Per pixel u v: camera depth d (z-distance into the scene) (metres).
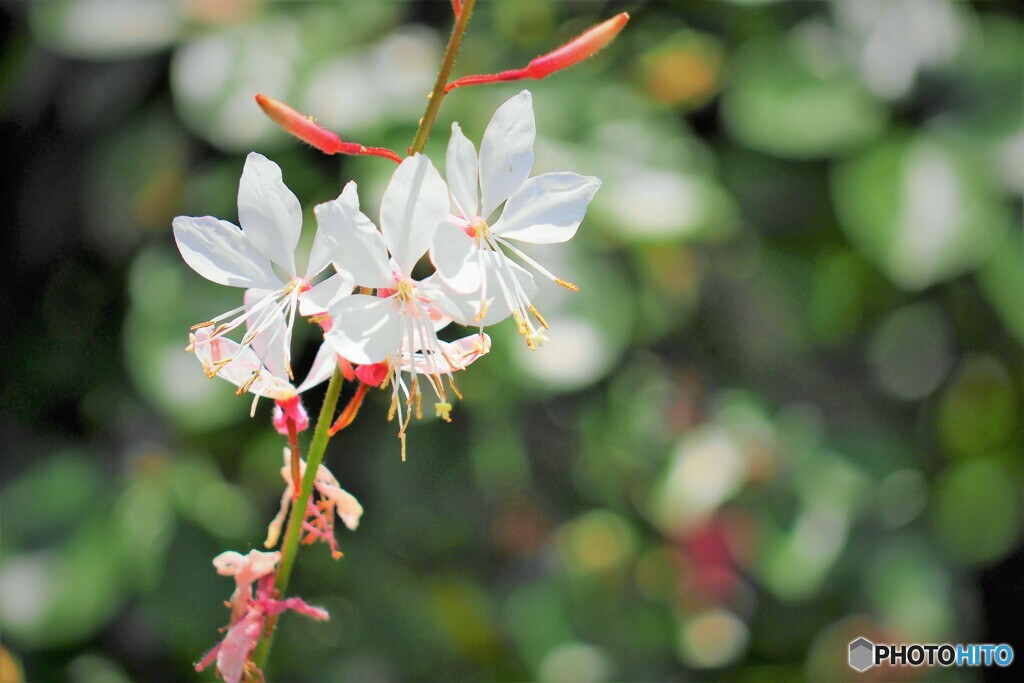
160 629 0.52
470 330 0.50
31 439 0.55
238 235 0.41
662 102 0.53
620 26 0.41
